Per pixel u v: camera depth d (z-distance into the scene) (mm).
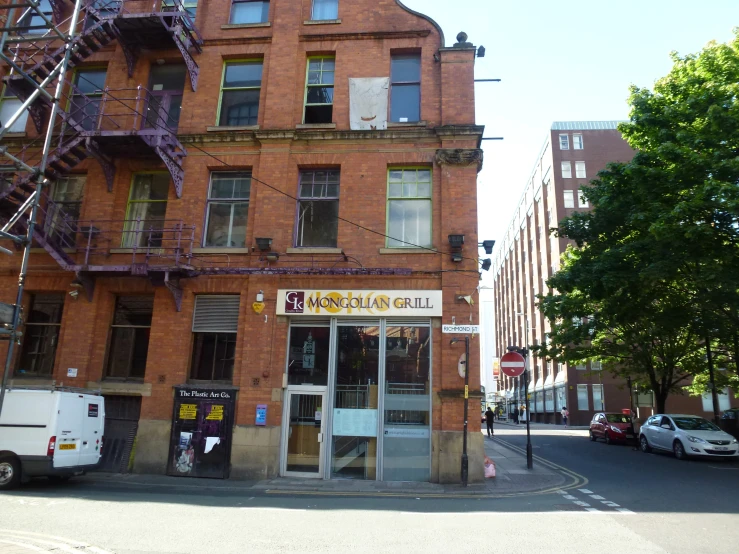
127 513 8180
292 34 15461
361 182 14180
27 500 9086
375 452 12719
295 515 8328
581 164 52312
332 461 12797
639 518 8234
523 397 64812
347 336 13438
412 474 12508
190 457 12773
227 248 14062
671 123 17297
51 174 13750
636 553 6281
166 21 14836
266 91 15188
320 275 13570
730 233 15250
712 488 11336
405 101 14961
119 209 14742
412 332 13320
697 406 46188
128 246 14570
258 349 13234
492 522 7934
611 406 46969
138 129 15008
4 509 8266
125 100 15320
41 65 13594
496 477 13086
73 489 10648
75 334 13875
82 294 14133
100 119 13961
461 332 12859
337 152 14445
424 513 8625
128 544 6414
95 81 15945
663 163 16781
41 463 10305
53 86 14969
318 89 15305
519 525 7730
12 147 15070
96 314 14055
